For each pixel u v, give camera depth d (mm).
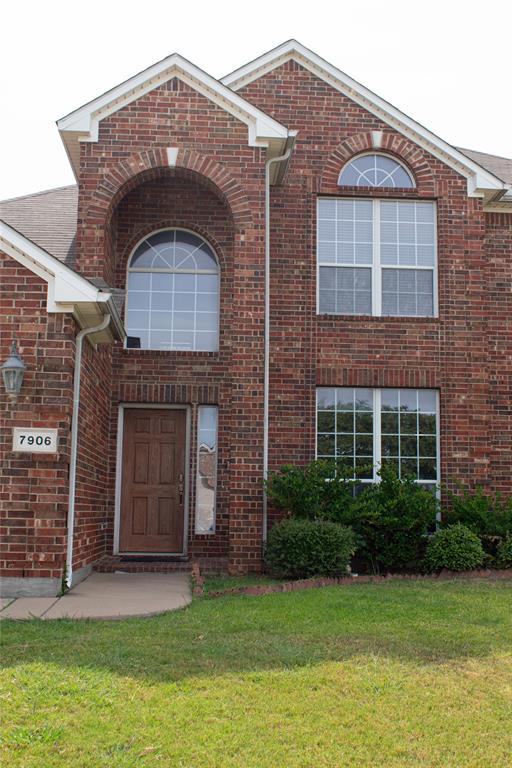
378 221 14258
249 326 12430
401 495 12445
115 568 12266
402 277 14180
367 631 7691
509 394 14227
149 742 4871
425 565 12305
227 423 13641
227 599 9633
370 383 13664
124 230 13984
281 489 12258
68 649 6801
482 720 5398
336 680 6098
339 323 13766
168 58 12578
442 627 7910
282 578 11508
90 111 12531
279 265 13820
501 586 10633
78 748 4746
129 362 13594
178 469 13680
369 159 14445
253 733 5062
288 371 13578
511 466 14055
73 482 10289
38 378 10062
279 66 14438
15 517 9836
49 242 13195
